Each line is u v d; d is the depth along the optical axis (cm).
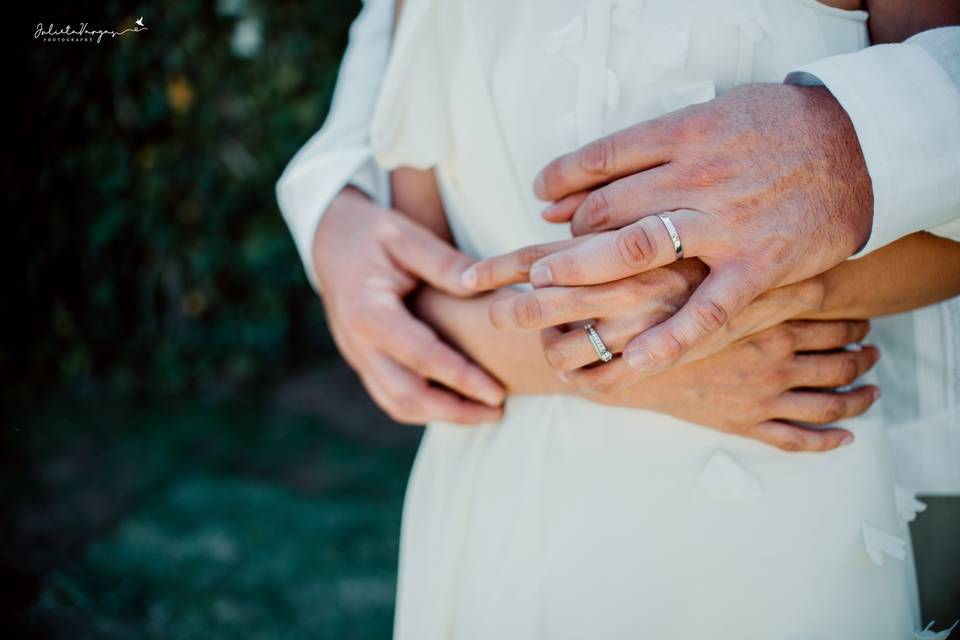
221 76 192
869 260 53
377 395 65
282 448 216
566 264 50
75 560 162
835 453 56
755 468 56
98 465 201
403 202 68
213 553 169
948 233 52
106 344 210
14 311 146
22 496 184
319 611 153
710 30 53
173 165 196
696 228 49
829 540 56
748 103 50
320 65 203
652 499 57
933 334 61
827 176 49
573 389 57
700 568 56
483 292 61
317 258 68
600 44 53
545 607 58
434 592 64
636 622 57
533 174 57
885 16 54
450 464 65
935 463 62
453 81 58
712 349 52
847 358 56
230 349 236
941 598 63
